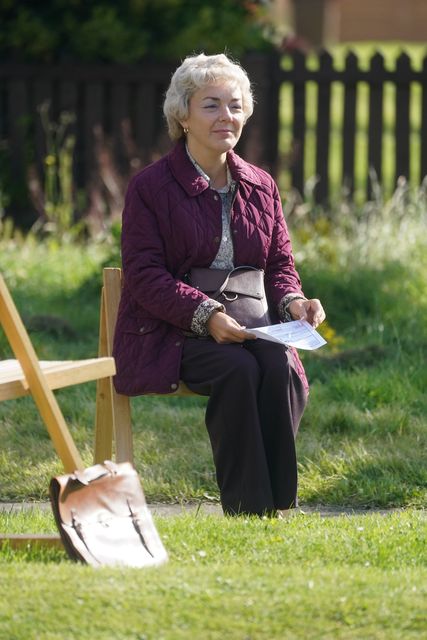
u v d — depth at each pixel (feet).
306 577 36.91
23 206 120.98
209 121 48.70
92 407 66.59
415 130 181.37
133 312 49.03
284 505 47.32
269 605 34.04
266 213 50.24
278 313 50.34
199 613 33.47
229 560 40.24
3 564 38.55
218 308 46.83
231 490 46.93
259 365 47.52
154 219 48.70
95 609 33.63
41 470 57.57
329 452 59.77
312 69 115.24
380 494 54.29
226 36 121.08
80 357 76.79
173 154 49.83
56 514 39.11
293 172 116.37
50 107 119.34
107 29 117.19
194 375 47.52
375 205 109.29
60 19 119.55
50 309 88.38
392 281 91.40
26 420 64.54
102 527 39.32
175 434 62.49
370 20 321.11
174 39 120.37
